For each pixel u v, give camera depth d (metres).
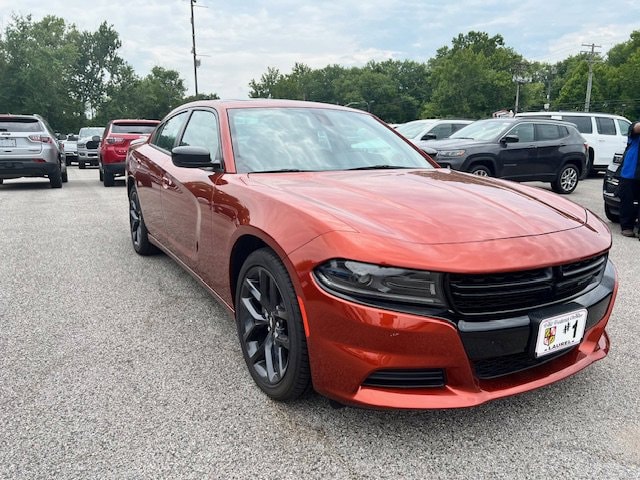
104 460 2.03
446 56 108.00
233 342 3.16
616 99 81.75
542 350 2.10
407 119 115.31
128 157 5.32
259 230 2.39
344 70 120.62
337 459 2.07
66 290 4.11
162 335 3.25
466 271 1.92
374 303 1.95
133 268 4.75
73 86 77.69
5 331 3.28
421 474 1.99
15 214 7.75
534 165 10.31
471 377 2.01
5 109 46.53
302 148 3.29
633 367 2.89
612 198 7.13
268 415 2.36
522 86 90.69
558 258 2.10
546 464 2.05
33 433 2.20
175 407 2.42
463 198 2.55
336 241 2.03
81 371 2.76
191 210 3.36
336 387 2.07
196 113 3.93
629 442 2.20
